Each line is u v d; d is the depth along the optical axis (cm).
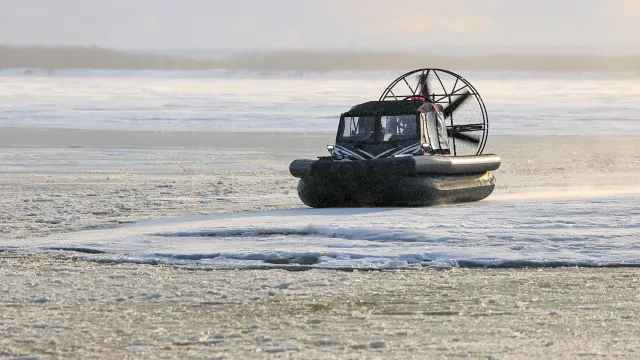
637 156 11625
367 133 6269
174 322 2977
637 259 4031
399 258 4116
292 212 5816
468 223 4978
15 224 5484
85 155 11744
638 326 2853
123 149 12825
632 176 8888
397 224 4969
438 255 4134
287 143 14150
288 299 3328
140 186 8031
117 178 8875
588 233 4575
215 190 7662
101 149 12788
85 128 17762
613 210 5381
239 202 6731
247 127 18150
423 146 6138
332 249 4312
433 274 3806
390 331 2817
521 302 3247
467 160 6241
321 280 3684
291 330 2850
